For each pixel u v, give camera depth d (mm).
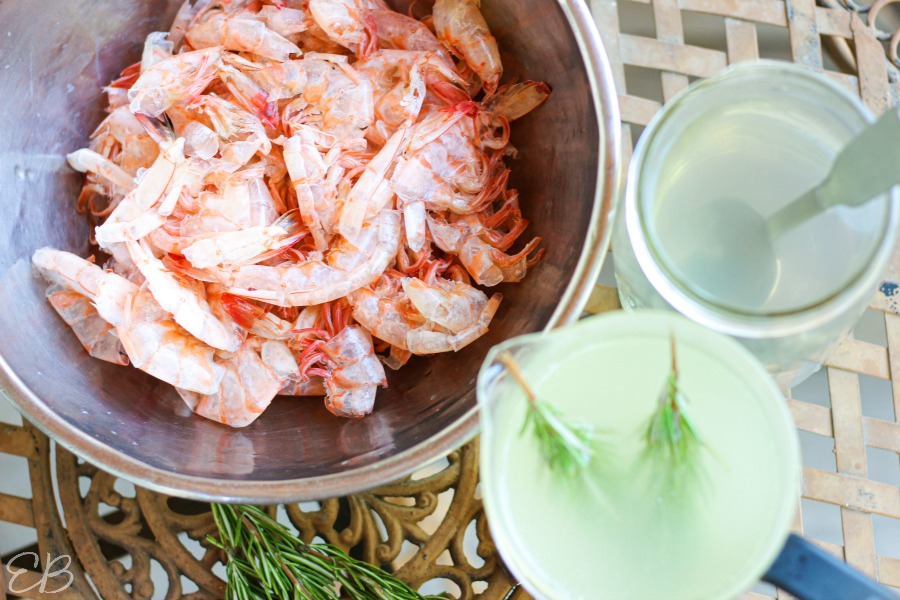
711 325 536
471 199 649
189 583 790
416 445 564
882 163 496
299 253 648
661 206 568
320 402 654
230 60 651
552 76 617
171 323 625
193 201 641
